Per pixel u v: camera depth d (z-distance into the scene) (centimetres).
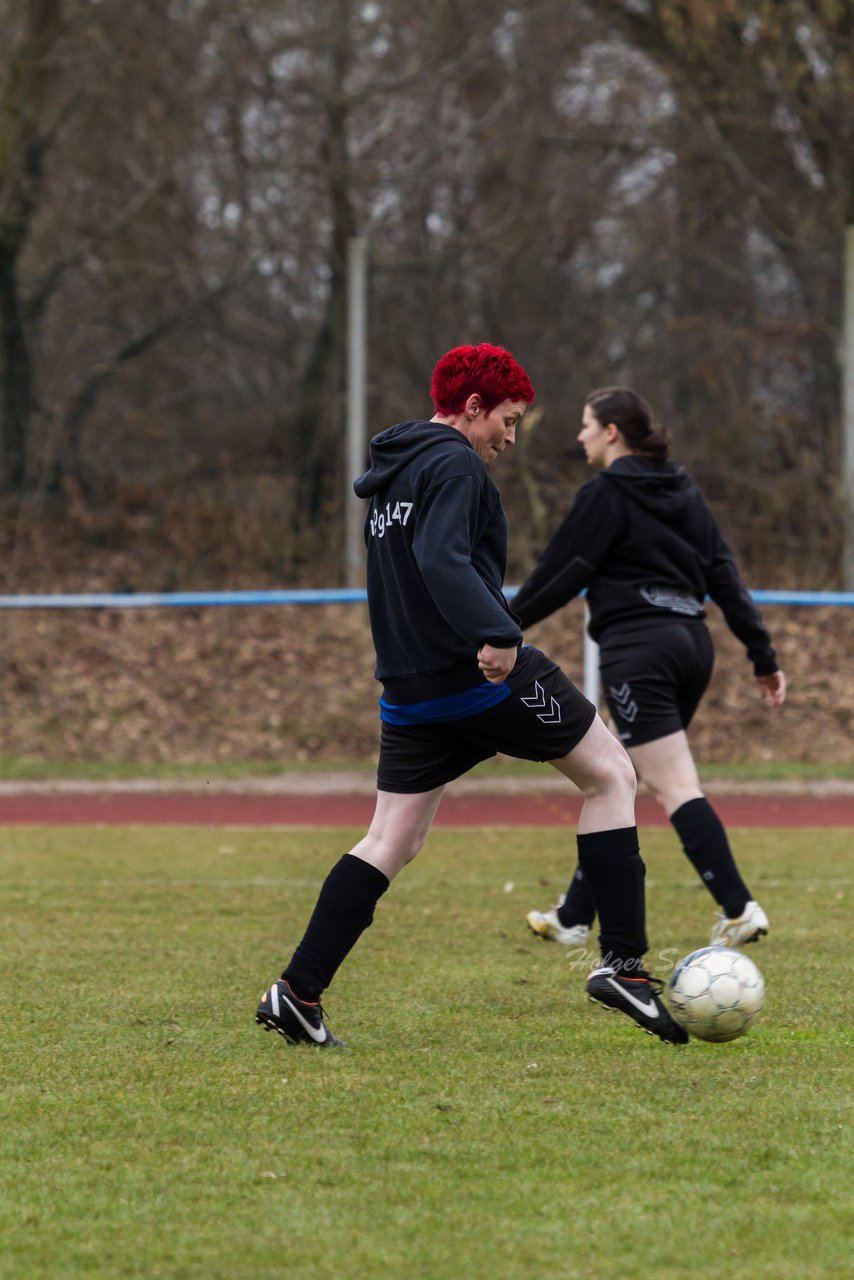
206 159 5962
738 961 1051
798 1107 906
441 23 5662
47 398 5678
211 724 4053
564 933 1484
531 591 1429
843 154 5172
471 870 2070
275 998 1047
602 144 6119
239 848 2309
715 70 5331
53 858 2184
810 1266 671
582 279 5397
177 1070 991
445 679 1019
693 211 5822
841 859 2153
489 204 6066
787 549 4712
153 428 5656
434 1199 753
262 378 5869
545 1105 910
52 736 3956
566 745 1058
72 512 5419
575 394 5234
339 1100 922
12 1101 921
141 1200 754
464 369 1044
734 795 3155
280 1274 667
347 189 5544
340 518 4988
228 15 5562
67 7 5328
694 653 1442
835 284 5022
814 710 4019
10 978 1304
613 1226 718
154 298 5884
